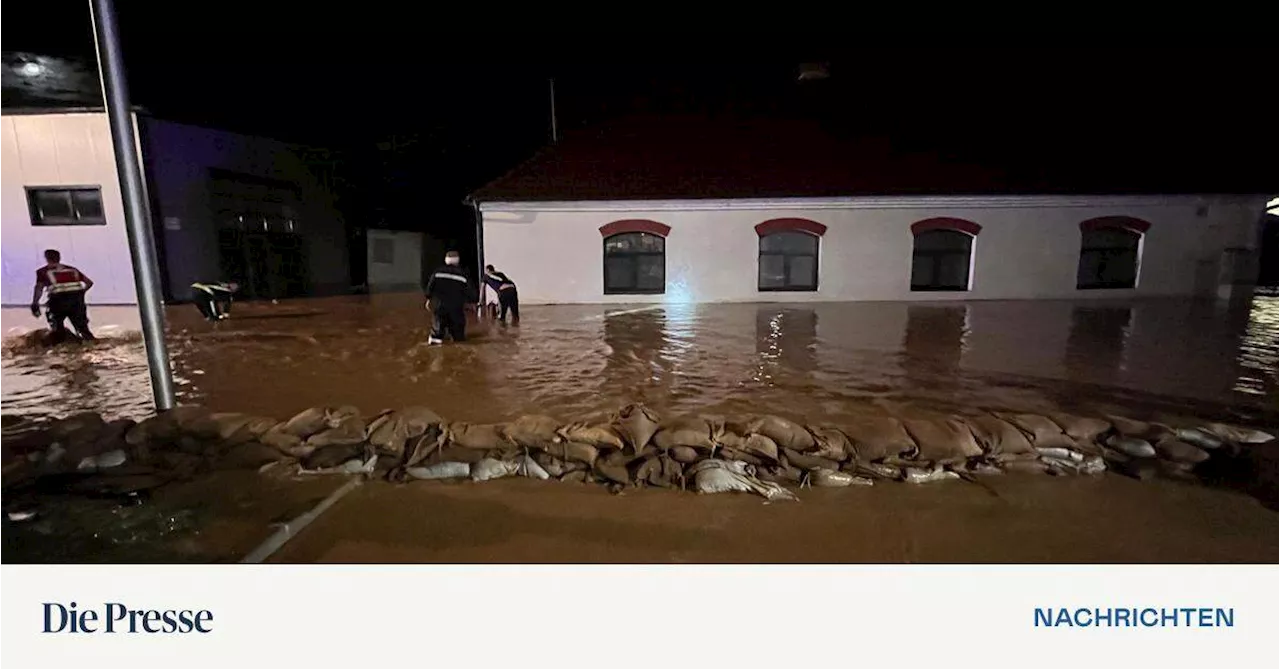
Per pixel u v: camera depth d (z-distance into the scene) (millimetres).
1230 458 5340
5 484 4938
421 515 4500
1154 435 5668
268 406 6672
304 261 18625
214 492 4836
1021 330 10875
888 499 4688
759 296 14594
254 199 16844
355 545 4148
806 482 4945
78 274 10305
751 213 14305
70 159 13930
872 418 6207
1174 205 14516
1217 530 4281
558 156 14836
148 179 14234
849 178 14391
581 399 6867
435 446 5504
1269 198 14445
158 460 5367
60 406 6688
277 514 4520
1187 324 11398
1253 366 8258
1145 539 4176
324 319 12672
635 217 14242
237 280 16453
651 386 7363
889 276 14609
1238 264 14727
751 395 6996
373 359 8820
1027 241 14570
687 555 4008
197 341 10211
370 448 5488
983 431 5648
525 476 5070
